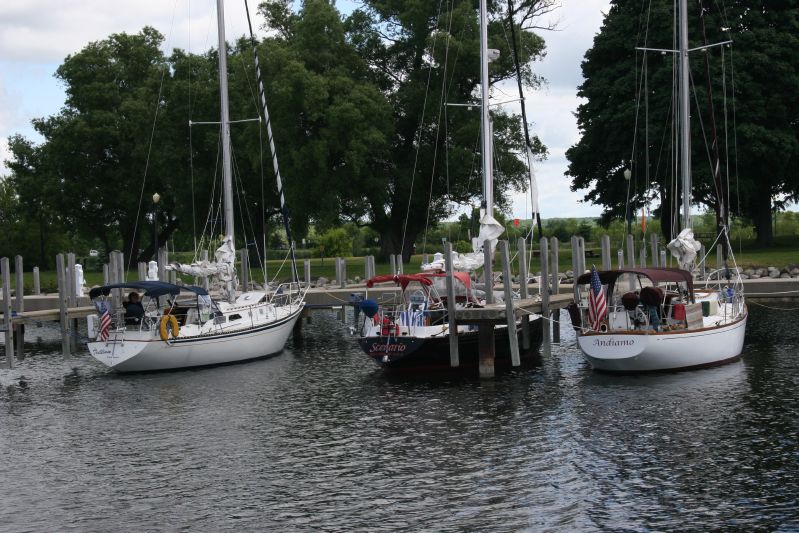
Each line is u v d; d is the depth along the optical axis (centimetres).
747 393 2422
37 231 9194
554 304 3005
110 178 7344
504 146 5803
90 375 3009
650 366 2669
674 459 1878
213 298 3484
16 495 1791
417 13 5959
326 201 5656
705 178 5391
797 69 5712
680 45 3272
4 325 3097
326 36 6016
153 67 7219
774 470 1789
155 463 1977
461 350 2805
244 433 2198
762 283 4069
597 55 6306
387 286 4238
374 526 1573
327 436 2145
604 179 6344
